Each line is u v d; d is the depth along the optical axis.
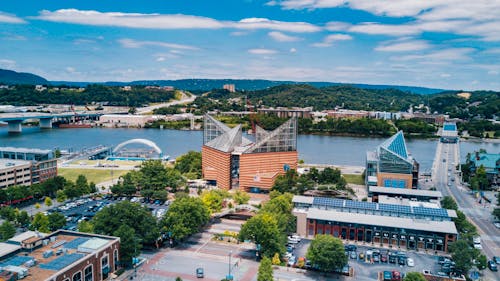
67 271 150.00
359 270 189.25
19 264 152.38
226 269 188.50
